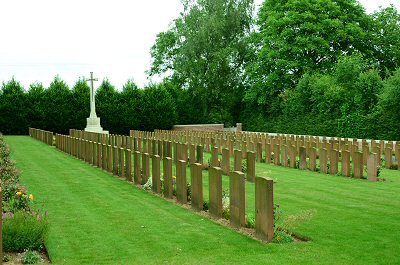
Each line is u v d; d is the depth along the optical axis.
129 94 53.94
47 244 8.48
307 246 8.29
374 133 35.69
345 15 49.88
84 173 18.05
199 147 18.36
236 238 8.76
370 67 50.88
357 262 7.44
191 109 56.91
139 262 7.52
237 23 55.28
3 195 10.77
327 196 13.27
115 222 10.05
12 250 8.03
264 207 8.57
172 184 12.80
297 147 22.23
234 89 56.91
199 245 8.36
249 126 56.25
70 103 52.38
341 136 39.44
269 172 17.97
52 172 18.33
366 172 17.80
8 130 50.28
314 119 44.50
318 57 50.91
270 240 8.52
